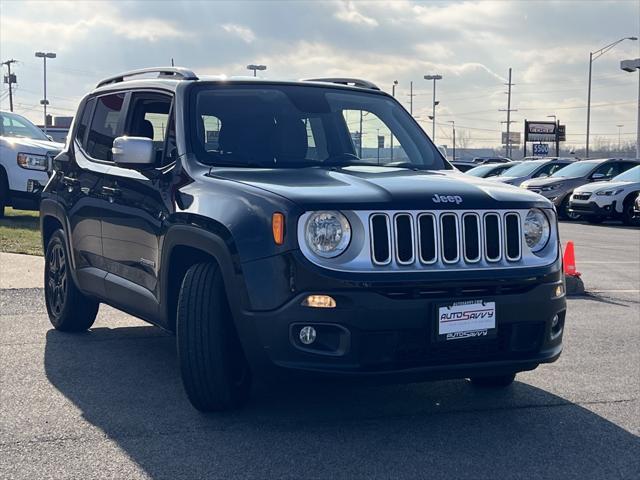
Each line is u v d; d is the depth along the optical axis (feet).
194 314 16.42
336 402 18.29
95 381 19.71
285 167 18.98
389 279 15.16
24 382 19.54
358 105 21.63
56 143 56.24
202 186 17.43
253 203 15.88
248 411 17.54
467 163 116.88
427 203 15.83
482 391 19.44
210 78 20.49
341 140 20.66
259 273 15.35
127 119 21.67
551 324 16.79
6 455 14.97
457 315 15.60
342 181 16.92
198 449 15.35
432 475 14.33
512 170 95.81
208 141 19.11
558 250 17.19
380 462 14.88
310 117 20.47
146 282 19.30
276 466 14.61
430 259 15.75
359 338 15.10
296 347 15.12
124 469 14.38
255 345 15.43
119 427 16.49
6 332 24.76
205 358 16.40
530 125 233.76
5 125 55.83
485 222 16.26
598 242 58.13
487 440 16.11
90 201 22.09
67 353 22.35
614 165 86.33
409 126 22.25
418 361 15.65
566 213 84.84
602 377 20.77
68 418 17.01
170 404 17.98
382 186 16.28
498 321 16.03
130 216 19.90
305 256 15.08
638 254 49.67
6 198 53.11
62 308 24.39
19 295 30.07
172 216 17.76
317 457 15.06
